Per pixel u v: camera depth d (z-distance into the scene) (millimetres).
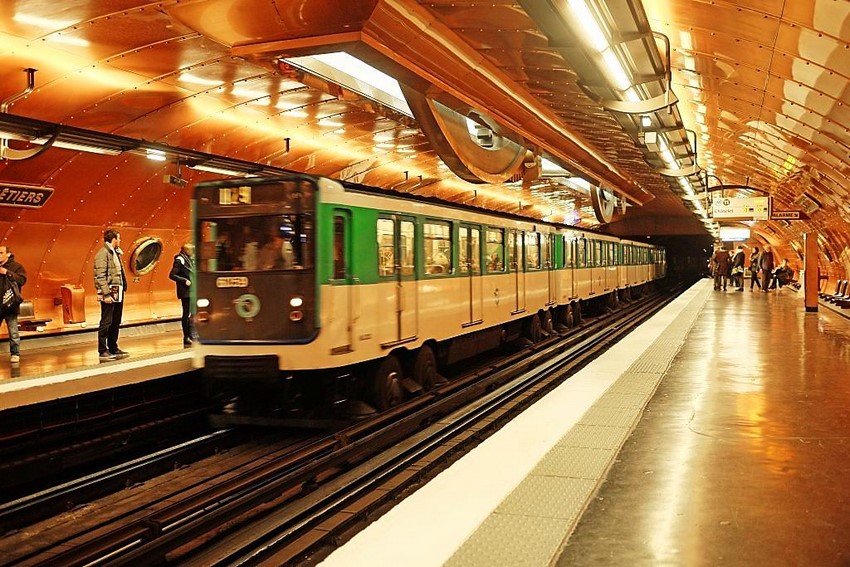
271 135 17219
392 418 10227
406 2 8914
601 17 7242
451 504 5355
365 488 7383
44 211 14297
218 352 9383
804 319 20219
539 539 4660
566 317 20516
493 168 18531
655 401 9148
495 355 17562
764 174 23156
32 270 14938
